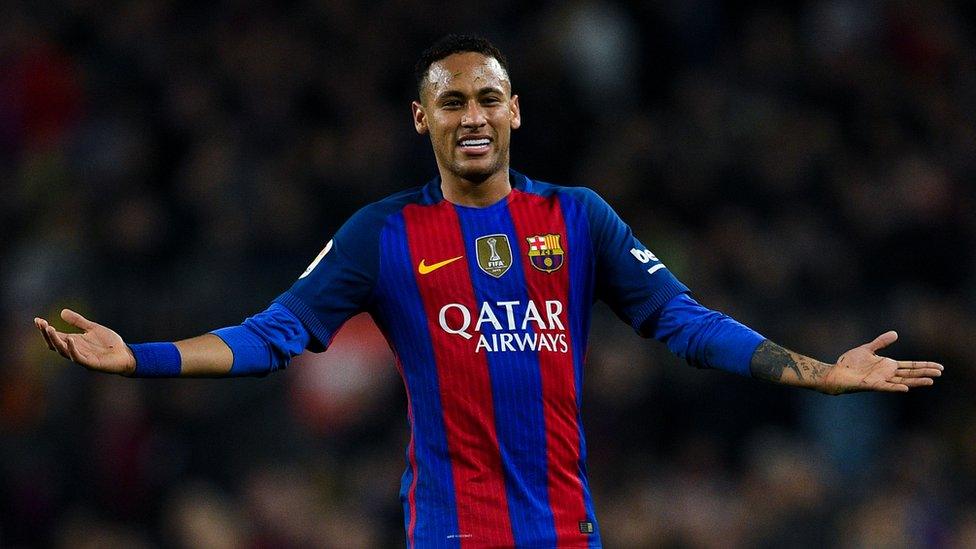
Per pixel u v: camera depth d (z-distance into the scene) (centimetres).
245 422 3597
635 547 3459
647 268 1644
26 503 3369
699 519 3544
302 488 3428
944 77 5162
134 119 4372
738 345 1565
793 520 3588
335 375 3672
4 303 3947
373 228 1617
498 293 1592
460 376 1573
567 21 4769
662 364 3844
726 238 4259
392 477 3522
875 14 5188
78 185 4259
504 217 1622
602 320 3906
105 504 3419
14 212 4228
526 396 1573
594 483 3597
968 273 4441
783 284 4216
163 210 4100
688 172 4441
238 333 1551
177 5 4722
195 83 4459
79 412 3522
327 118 4438
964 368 4091
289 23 4703
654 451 3753
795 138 4672
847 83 4941
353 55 4625
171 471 3497
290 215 4075
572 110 4422
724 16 5075
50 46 4588
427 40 4703
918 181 4581
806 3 5162
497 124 1605
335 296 1605
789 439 3859
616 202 4303
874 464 3869
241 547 3275
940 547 3669
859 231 4456
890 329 4147
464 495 1555
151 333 3834
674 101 4806
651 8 4903
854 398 3919
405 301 1595
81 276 3944
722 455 3778
